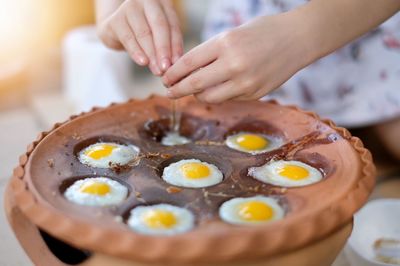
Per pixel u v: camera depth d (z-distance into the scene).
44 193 0.50
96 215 0.48
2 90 1.10
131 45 0.61
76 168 0.55
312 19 0.57
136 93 1.12
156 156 0.58
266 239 0.44
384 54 0.80
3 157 0.86
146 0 0.63
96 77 1.04
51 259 0.51
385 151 0.85
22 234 0.51
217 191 0.52
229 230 0.45
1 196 0.75
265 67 0.55
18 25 1.19
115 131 0.61
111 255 0.44
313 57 0.58
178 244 0.43
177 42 0.60
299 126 0.62
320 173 0.55
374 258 0.64
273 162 0.57
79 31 1.14
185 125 0.64
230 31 0.55
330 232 0.47
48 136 0.57
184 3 1.37
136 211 0.49
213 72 0.55
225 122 0.64
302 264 0.47
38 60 1.24
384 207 0.69
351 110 0.83
